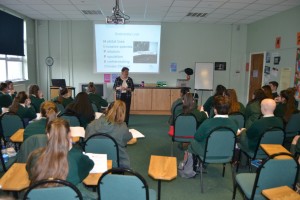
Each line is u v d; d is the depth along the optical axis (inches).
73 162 66.1
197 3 223.8
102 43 312.3
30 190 55.9
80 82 323.9
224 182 126.8
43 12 267.0
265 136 113.3
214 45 327.6
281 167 77.2
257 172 77.7
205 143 111.7
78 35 315.9
